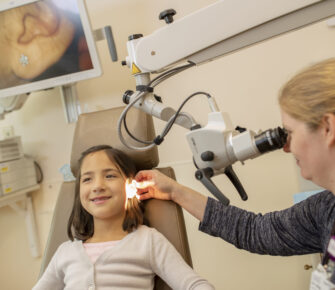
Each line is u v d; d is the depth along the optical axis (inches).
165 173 49.6
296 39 60.3
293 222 34.5
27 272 78.1
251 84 63.2
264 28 28.9
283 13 27.6
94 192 44.3
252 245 37.7
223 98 64.7
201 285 39.1
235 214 39.5
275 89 62.1
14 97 68.4
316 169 25.4
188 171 67.5
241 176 64.7
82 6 57.5
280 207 63.6
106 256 42.0
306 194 50.3
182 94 66.4
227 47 30.3
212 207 40.8
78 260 43.1
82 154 48.1
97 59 60.3
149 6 66.6
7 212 78.0
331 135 23.1
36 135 75.5
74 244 45.7
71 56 60.9
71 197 52.0
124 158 47.2
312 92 23.8
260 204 64.4
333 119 22.7
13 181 68.3
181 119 33.1
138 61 31.9
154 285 43.9
